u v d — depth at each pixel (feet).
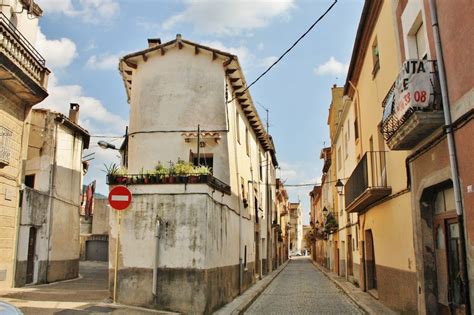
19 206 51.47
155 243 36.73
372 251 58.29
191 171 38.11
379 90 45.42
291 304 50.67
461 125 23.13
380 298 47.80
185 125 53.21
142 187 38.04
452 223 28.12
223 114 53.36
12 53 44.06
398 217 38.78
